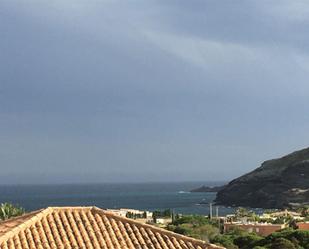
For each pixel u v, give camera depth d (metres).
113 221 24.22
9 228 23.22
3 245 21.44
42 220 23.75
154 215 123.38
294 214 169.75
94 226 23.69
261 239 73.69
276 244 68.69
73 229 23.30
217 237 80.06
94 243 22.39
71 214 24.48
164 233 23.77
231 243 75.12
